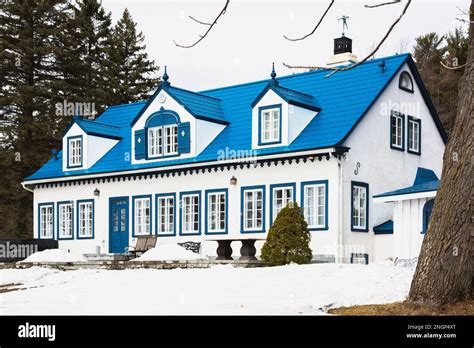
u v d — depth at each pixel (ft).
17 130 147.84
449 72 146.51
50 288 61.67
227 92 107.65
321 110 91.76
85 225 109.09
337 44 102.58
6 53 146.51
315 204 84.79
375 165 89.04
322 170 84.48
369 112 88.74
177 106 98.17
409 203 80.07
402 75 96.02
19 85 148.87
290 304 45.78
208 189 94.99
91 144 109.19
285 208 75.77
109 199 106.11
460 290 42.50
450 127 138.41
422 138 99.60
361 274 59.16
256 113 90.53
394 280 56.34
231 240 79.25
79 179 109.29
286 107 87.61
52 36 152.56
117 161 106.52
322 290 52.34
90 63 168.04
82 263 84.43
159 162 99.76
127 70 190.19
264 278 59.26
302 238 74.79
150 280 62.69
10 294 58.59
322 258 82.74
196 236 95.61
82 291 58.13
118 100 183.01
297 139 88.02
